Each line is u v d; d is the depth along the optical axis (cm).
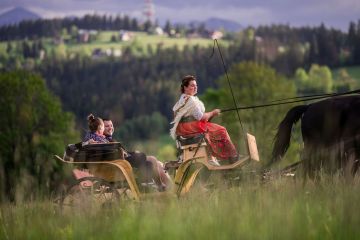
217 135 1591
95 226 1148
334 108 1659
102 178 1647
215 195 1357
